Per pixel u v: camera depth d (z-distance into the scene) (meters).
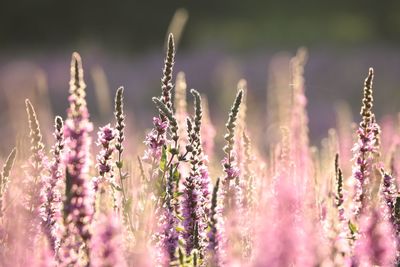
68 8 59.91
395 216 5.33
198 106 5.46
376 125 5.52
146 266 4.44
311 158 7.84
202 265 5.10
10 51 56.78
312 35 66.19
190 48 59.97
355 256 4.81
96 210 4.71
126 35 58.62
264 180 6.82
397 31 67.19
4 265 4.76
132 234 5.23
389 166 6.43
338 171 5.52
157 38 59.25
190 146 5.41
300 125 9.07
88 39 56.41
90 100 32.59
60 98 34.75
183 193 5.28
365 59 43.12
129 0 59.88
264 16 70.06
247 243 5.60
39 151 5.29
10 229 5.04
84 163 4.87
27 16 59.72
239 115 7.43
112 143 5.52
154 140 5.48
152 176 5.43
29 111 5.27
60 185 5.37
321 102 31.81
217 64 43.41
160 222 5.23
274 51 51.50
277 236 4.18
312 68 41.16
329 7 69.38
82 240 4.63
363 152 5.50
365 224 4.92
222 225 5.24
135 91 36.75
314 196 5.71
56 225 5.14
